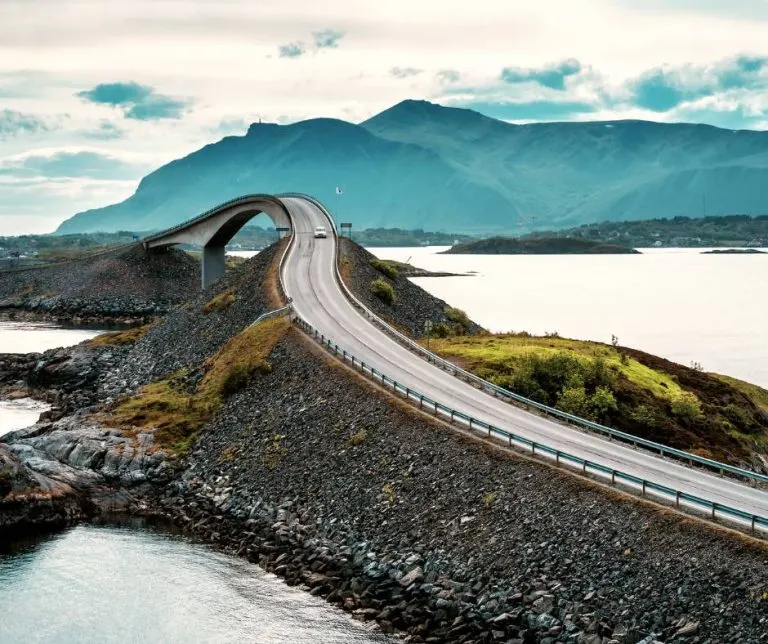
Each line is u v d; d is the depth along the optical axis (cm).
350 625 5678
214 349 12131
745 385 11169
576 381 9256
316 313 12019
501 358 10169
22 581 6481
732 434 9319
